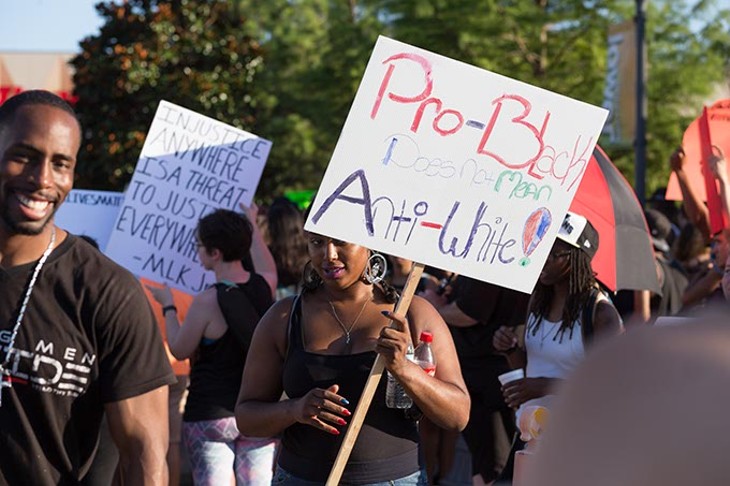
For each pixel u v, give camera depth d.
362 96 3.49
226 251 5.59
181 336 5.46
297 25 25.59
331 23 24.70
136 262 6.86
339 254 3.64
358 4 22.16
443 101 3.53
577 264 4.46
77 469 2.81
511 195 3.59
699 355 0.74
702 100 21.03
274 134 23.41
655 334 0.78
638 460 0.73
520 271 3.60
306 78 22.89
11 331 2.72
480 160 3.56
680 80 20.52
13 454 2.72
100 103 15.56
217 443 5.50
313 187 26.20
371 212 3.50
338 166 3.48
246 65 16.17
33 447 2.72
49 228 2.80
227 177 6.97
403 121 3.51
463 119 3.54
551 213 3.61
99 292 2.76
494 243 3.58
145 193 6.89
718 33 20.77
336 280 3.65
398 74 3.50
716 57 20.78
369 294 3.74
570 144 3.61
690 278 8.14
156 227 6.88
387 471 3.58
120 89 15.36
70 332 2.74
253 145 7.01
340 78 22.38
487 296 5.89
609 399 0.76
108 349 2.78
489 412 6.02
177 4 15.84
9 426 2.72
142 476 2.77
